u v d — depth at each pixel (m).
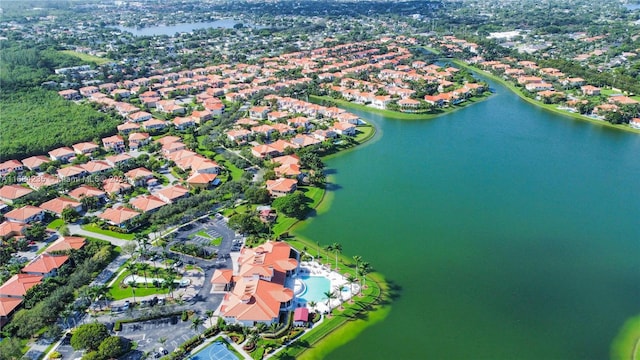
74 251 167.75
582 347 130.12
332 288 152.38
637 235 182.88
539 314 142.38
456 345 130.75
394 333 134.62
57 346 128.75
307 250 173.88
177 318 138.25
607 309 144.25
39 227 184.88
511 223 192.25
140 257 167.62
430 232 186.50
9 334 132.50
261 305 138.12
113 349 121.31
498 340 132.62
